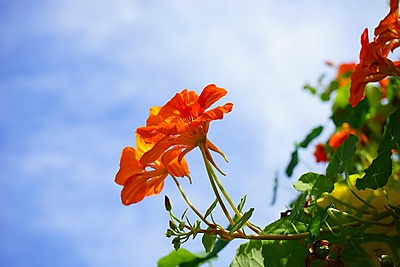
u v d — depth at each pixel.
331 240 0.69
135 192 0.71
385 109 1.05
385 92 1.08
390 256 0.69
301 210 0.71
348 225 0.69
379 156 0.68
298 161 1.03
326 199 0.70
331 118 1.08
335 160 0.71
